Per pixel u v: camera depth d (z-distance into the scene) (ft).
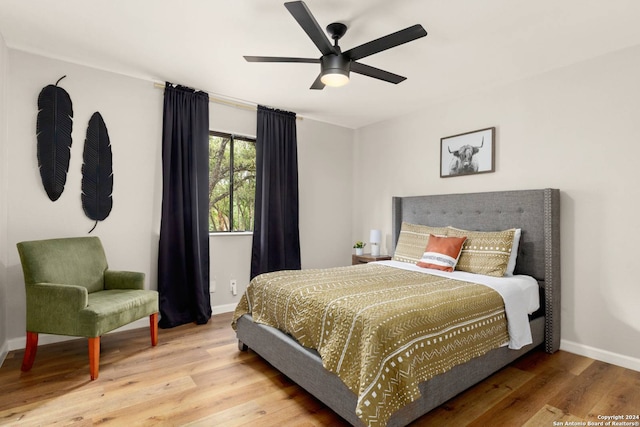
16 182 8.93
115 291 9.21
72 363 8.15
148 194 10.93
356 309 5.97
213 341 9.75
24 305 9.06
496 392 6.98
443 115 12.62
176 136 11.20
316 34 6.48
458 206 11.63
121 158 10.46
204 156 11.74
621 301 8.41
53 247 8.48
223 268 12.56
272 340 7.65
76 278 8.74
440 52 8.80
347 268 10.44
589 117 8.99
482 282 8.33
